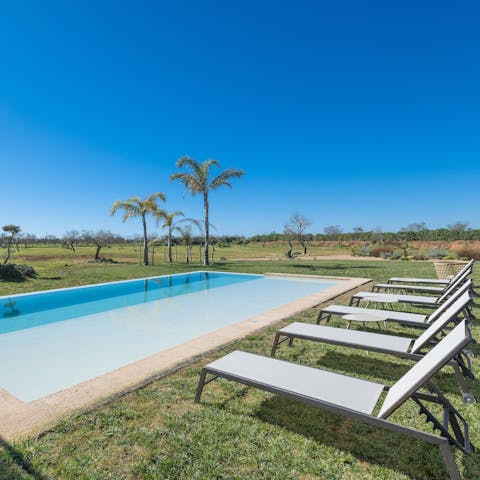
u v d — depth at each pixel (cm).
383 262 1906
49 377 363
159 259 2592
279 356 357
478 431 213
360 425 222
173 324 623
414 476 173
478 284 887
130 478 166
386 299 555
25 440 195
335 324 497
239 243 5241
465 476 171
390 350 294
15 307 769
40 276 1192
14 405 242
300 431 214
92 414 226
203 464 178
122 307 781
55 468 172
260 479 168
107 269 1466
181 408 239
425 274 1205
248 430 213
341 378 228
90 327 598
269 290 1029
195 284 1148
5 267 1094
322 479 169
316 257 2673
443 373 314
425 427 218
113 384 276
